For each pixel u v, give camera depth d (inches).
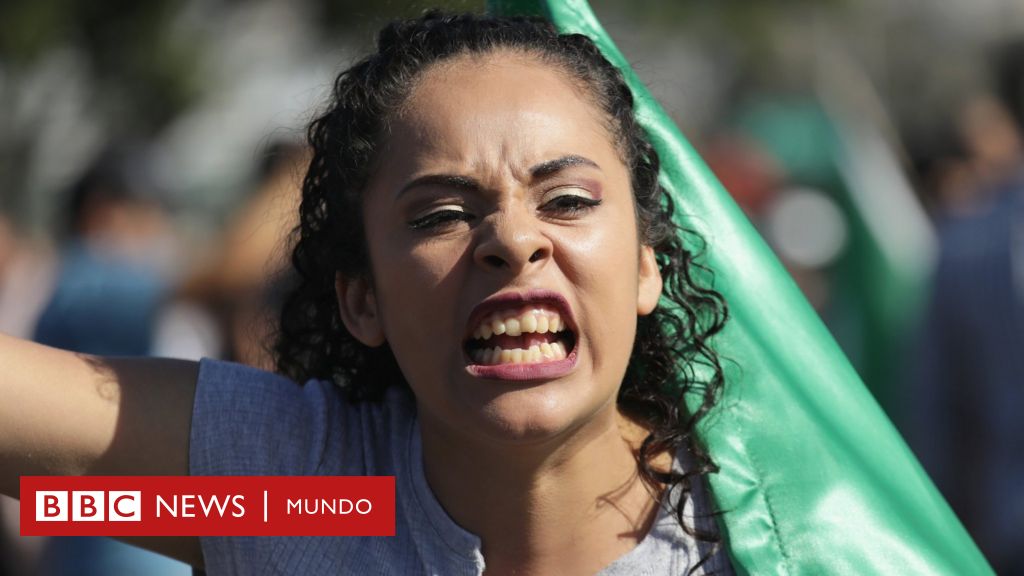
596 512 92.9
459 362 88.0
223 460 95.0
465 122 89.1
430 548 93.4
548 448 89.6
